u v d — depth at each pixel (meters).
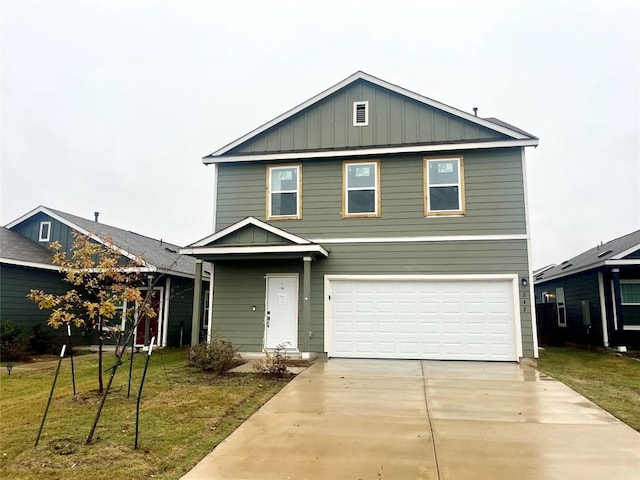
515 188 11.32
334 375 8.89
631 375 9.26
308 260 11.09
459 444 4.90
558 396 7.11
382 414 6.07
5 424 5.60
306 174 12.38
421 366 10.08
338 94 12.59
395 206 11.79
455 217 11.46
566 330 18.56
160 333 15.72
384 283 11.59
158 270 13.85
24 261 13.52
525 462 4.40
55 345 13.88
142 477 4.03
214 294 12.23
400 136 12.04
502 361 10.84
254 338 11.90
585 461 4.43
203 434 5.21
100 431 5.27
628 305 14.78
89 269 7.39
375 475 4.09
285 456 4.56
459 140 11.64
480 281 11.19
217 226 12.62
